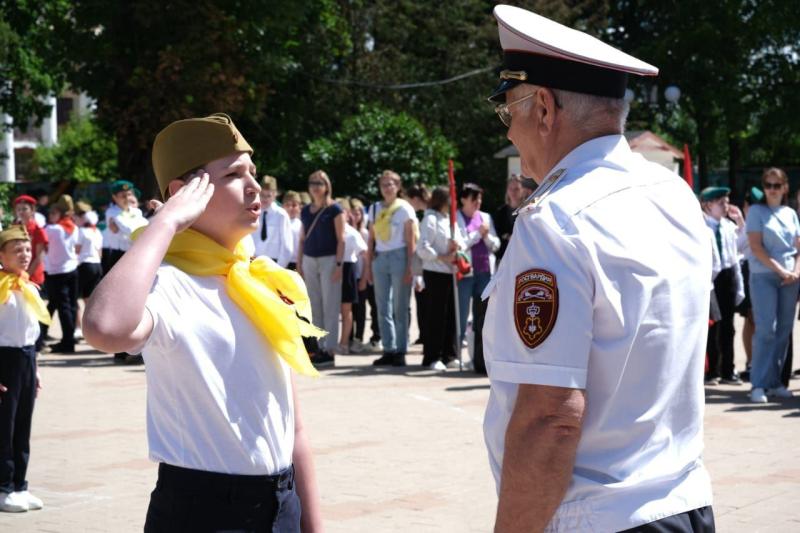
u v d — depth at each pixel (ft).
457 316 36.09
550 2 110.22
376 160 80.53
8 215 81.20
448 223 36.04
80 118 166.40
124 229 41.98
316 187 37.73
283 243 38.83
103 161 155.53
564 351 6.77
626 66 7.44
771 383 30.50
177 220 8.00
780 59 107.14
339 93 102.89
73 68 78.38
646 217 7.16
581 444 7.06
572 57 7.38
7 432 18.69
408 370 36.86
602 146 7.43
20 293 18.83
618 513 6.98
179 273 8.34
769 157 124.36
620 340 6.91
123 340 7.48
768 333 29.86
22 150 192.34
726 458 22.39
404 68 113.80
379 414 27.91
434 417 27.48
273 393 8.57
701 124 113.80
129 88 77.10
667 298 7.09
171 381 8.23
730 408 28.89
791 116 105.29
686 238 7.38
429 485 20.24
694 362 7.39
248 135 96.27
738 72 107.45
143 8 72.64
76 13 76.07
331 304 38.22
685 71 109.29
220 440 8.25
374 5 113.09
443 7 117.50
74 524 17.95
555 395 6.77
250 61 78.79
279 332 8.45
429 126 114.01
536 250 6.96
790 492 19.44
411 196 42.34
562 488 6.87
